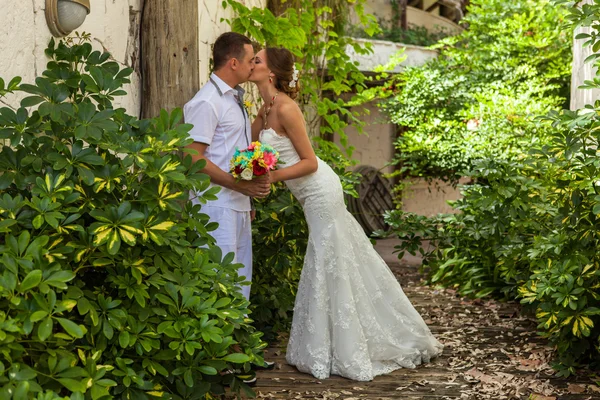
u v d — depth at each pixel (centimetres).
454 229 548
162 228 225
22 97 256
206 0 447
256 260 446
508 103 880
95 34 317
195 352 239
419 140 971
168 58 370
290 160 369
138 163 226
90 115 236
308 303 378
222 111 338
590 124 351
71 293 206
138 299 220
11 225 203
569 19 351
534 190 486
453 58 1037
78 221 228
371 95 888
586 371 375
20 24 250
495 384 355
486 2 1009
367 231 1145
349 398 335
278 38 506
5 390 164
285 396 338
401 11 1173
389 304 394
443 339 449
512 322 497
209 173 329
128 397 218
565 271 370
